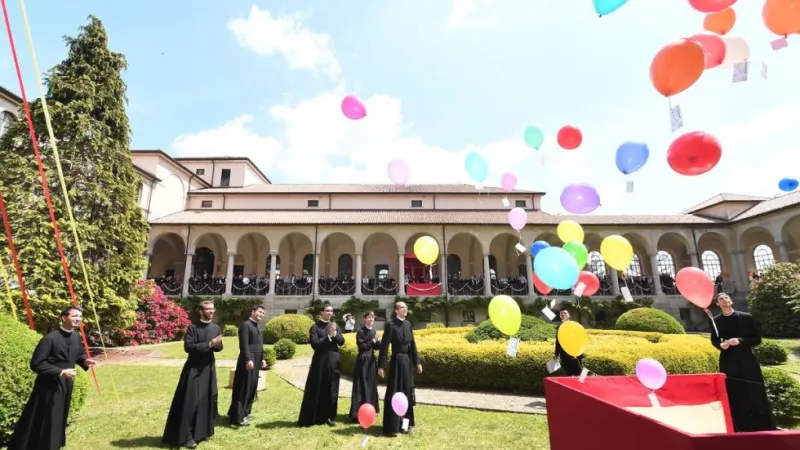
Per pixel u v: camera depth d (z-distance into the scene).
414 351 5.76
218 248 29.30
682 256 29.44
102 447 4.71
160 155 26.30
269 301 23.84
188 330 5.07
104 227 13.98
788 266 17.62
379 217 26.72
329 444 4.87
